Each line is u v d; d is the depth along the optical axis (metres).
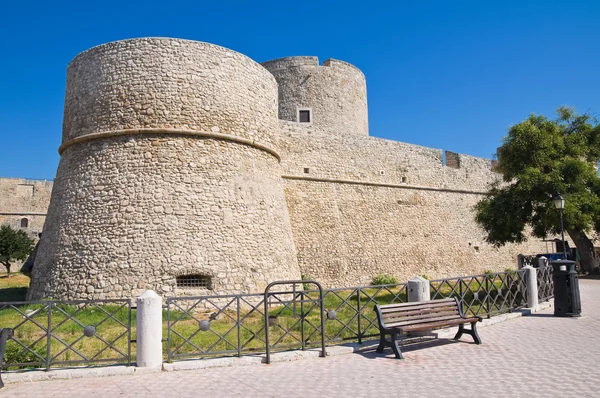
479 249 25.84
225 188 14.05
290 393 5.46
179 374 6.40
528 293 11.23
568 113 21.12
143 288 12.42
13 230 29.75
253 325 10.29
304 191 19.28
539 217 18.00
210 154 14.05
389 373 6.21
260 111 15.62
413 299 8.63
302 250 18.69
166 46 14.10
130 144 13.55
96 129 13.82
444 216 24.38
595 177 18.95
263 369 6.57
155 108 13.71
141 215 13.00
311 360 7.02
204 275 12.99
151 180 13.30
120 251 12.72
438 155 24.86
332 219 19.78
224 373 6.40
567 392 5.20
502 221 17.22
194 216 13.33
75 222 13.31
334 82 23.53
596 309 11.48
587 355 6.88
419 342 8.10
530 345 7.65
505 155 18.80
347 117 23.66
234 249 13.68
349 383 5.79
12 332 6.28
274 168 16.22
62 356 7.57
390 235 21.64
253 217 14.48
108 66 14.10
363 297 16.09
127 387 5.84
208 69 14.42
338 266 19.48
